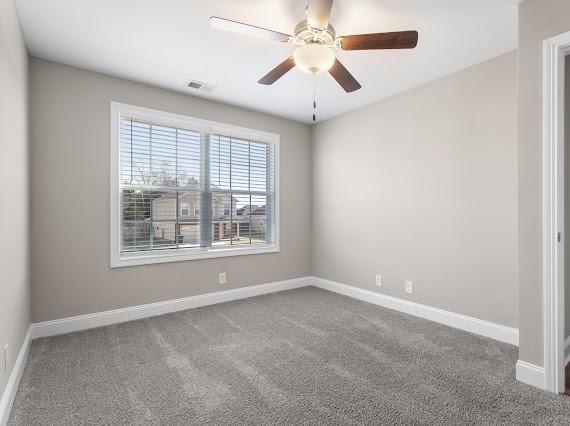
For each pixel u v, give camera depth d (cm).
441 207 294
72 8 197
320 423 156
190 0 189
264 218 408
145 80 301
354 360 221
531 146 186
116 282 295
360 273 376
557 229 178
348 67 273
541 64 181
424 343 249
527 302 190
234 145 379
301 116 411
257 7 195
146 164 316
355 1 188
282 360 222
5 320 164
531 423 155
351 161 387
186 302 337
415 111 316
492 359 222
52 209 263
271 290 406
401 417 160
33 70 255
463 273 278
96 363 216
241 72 285
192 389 186
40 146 258
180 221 338
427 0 188
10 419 159
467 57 256
